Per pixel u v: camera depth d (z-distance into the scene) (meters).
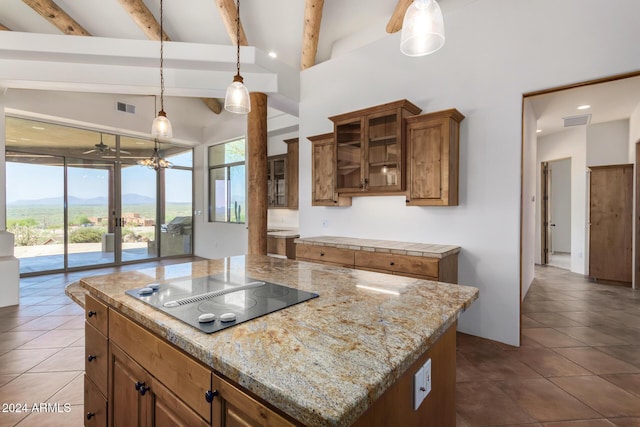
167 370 0.97
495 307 2.79
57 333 3.01
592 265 4.88
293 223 5.75
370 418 0.69
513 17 2.65
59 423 1.78
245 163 6.36
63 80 3.56
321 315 1.02
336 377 0.66
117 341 1.25
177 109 6.73
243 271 1.70
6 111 4.81
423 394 0.90
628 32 2.21
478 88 2.84
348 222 3.79
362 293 1.27
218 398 0.80
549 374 2.24
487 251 2.82
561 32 2.45
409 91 3.25
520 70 2.63
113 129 5.93
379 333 0.88
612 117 4.73
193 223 7.66
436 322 0.96
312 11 3.61
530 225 4.50
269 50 4.77
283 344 0.81
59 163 5.61
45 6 3.48
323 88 3.97
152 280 1.49
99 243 6.13
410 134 2.97
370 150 3.19
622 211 4.62
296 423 0.62
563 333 2.94
